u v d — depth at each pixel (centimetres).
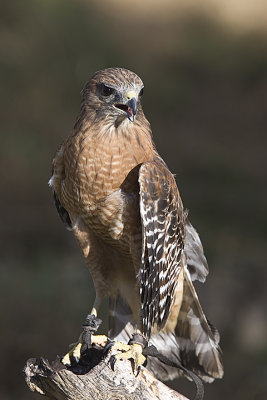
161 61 2306
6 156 1586
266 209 1670
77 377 555
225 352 1211
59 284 1221
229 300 1304
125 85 655
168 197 669
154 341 710
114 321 718
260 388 1141
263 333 1241
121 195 657
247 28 2670
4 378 1088
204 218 1633
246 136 2033
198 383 611
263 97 2247
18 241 1412
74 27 2059
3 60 1795
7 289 1185
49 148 1655
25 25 1953
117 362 567
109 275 708
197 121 2080
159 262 672
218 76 2338
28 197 1532
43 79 1833
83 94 677
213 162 1856
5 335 1114
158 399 559
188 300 704
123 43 2270
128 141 654
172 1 2702
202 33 2569
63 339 1134
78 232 691
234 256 1468
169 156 1875
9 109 1708
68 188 671
